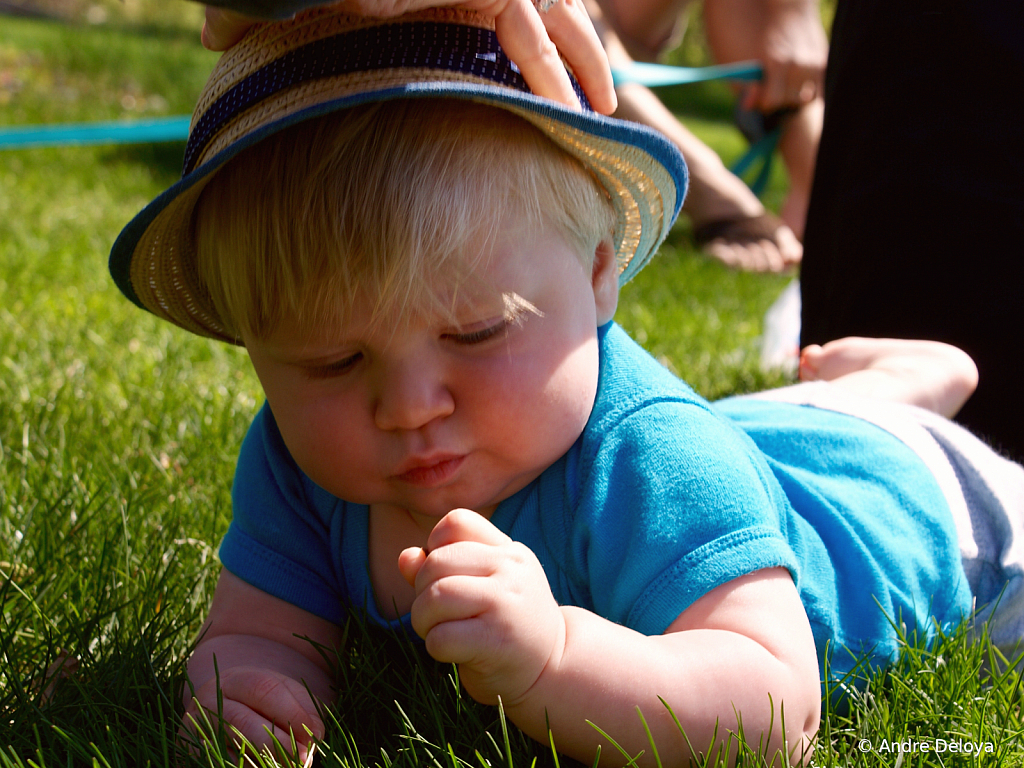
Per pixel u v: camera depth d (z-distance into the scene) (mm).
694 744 1207
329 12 1219
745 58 5609
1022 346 2178
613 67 4891
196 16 16016
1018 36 2295
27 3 15164
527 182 1260
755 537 1290
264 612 1508
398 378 1224
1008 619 1698
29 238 4410
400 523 1487
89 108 7758
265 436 1588
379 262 1194
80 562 1731
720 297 4430
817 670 1301
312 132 1229
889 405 1868
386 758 1226
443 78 1207
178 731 1304
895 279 2342
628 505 1337
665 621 1284
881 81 2457
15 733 1293
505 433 1264
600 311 1421
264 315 1279
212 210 1314
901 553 1585
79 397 2559
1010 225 2225
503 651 1134
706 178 5527
